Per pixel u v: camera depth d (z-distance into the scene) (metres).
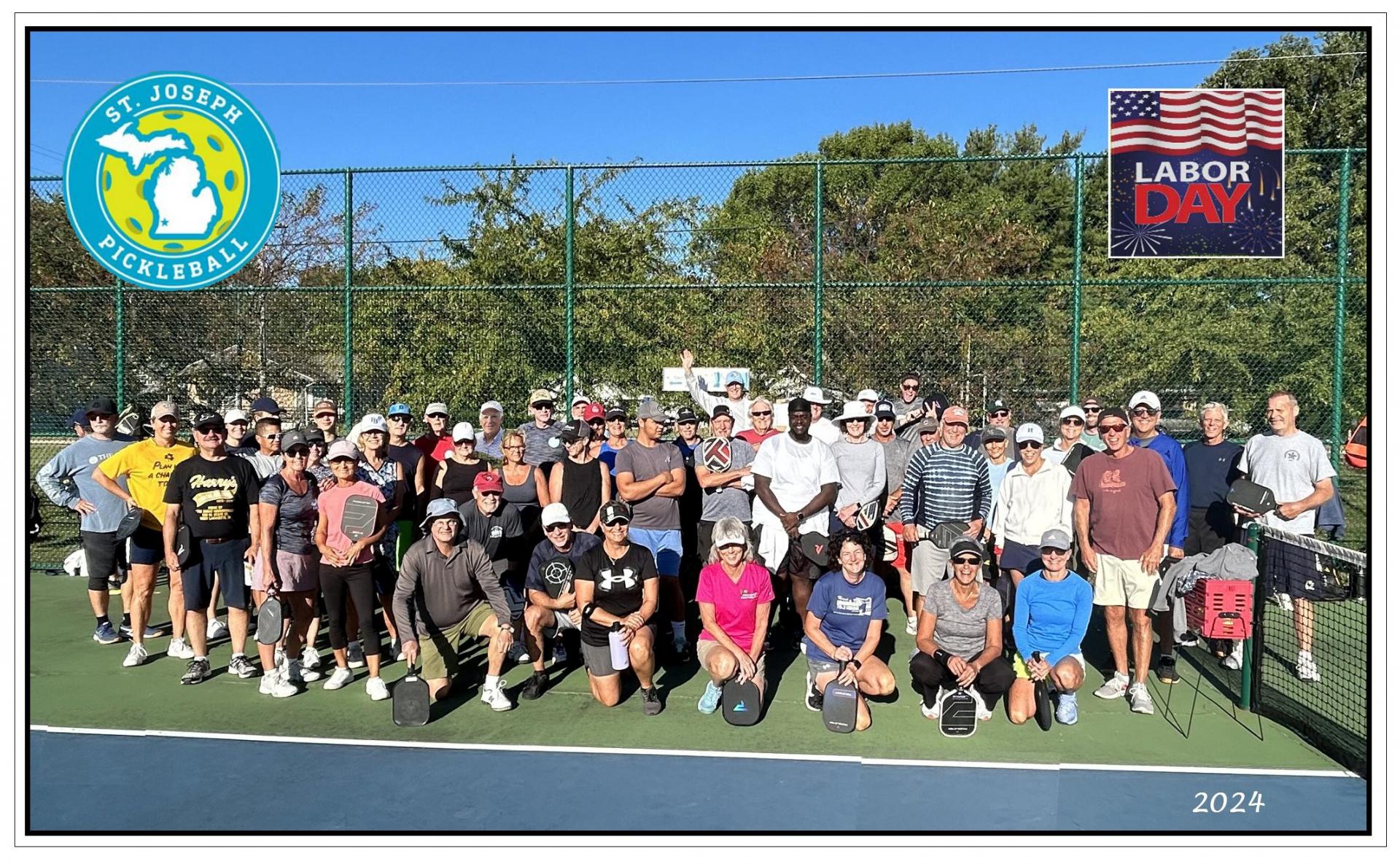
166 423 7.10
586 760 5.33
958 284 9.82
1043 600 5.98
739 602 6.05
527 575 6.64
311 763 5.28
